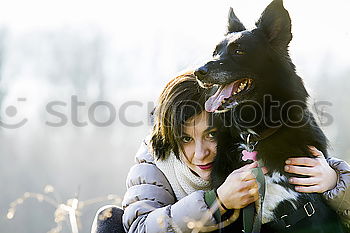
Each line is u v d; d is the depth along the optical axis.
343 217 7.66
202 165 8.06
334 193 7.55
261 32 8.70
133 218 7.57
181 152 7.93
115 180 28.62
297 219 7.79
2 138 33.66
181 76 8.26
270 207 8.04
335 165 7.87
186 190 8.06
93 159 30.62
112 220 7.96
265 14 8.73
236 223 7.94
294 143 8.14
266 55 8.52
